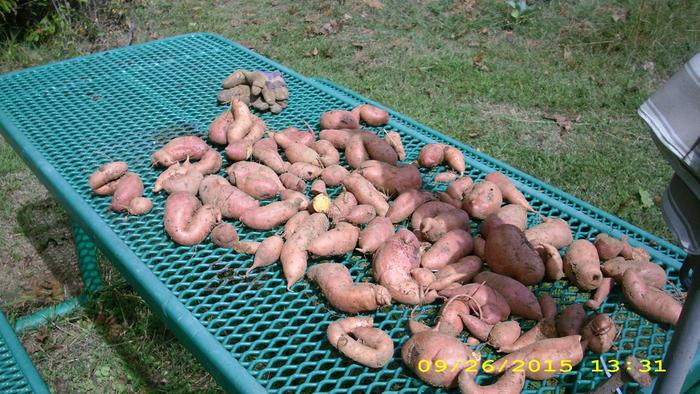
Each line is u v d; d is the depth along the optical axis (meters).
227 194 1.78
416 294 1.46
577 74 4.36
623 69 4.41
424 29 5.09
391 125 2.34
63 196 1.84
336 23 5.17
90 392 2.31
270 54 4.72
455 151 2.05
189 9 5.55
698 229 0.97
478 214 1.78
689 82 0.90
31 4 4.83
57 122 2.26
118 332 2.54
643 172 3.35
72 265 2.92
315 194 1.89
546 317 1.43
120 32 5.11
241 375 1.27
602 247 1.62
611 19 4.93
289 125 2.31
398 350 1.36
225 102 2.41
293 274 1.54
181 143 2.02
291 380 1.28
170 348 2.45
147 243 1.68
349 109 2.44
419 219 1.75
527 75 4.34
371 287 1.43
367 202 1.80
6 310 2.64
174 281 1.55
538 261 1.55
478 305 1.42
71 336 2.52
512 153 3.50
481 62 4.54
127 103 2.42
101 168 1.84
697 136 0.89
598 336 1.33
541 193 1.96
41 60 4.71
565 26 4.97
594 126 3.77
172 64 2.79
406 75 4.36
